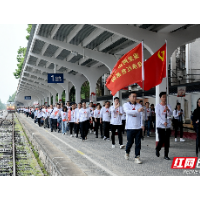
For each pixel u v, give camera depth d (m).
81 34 15.79
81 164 7.16
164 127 7.81
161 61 8.08
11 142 16.52
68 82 37.56
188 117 16.47
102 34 15.09
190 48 21.31
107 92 37.31
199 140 8.07
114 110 10.23
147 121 15.05
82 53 17.52
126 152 7.75
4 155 11.91
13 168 8.64
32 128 20.12
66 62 23.83
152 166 6.86
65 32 16.11
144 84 7.96
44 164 9.31
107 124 13.27
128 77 8.12
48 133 17.48
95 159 7.90
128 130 7.45
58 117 18.34
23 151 12.94
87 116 13.05
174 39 11.88
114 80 8.43
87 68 24.47
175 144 11.26
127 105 7.40
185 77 21.84
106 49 17.72
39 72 35.69
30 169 8.98
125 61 8.13
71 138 14.33
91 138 14.30
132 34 11.41
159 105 7.83
